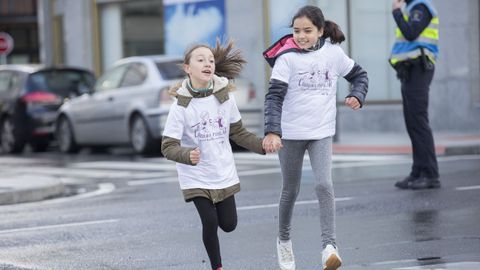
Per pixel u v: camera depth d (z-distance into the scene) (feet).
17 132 140.56
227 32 152.66
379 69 139.74
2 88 144.77
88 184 95.66
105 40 177.99
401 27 74.13
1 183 89.04
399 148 115.55
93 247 57.72
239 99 122.62
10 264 53.16
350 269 47.42
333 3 141.18
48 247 58.29
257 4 147.64
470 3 132.26
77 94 137.90
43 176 98.43
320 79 46.19
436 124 133.80
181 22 160.66
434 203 68.80
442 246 53.26
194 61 43.37
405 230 58.70
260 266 50.11
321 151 46.44
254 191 80.94
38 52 297.94
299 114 46.29
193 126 43.52
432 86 133.49
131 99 121.29
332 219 46.03
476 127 132.87
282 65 45.83
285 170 47.26
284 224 47.88
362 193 75.87
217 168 43.91
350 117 140.56
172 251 55.36
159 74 118.73
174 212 71.00
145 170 106.52
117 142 125.80
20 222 69.21
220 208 44.50
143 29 169.99
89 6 178.91
